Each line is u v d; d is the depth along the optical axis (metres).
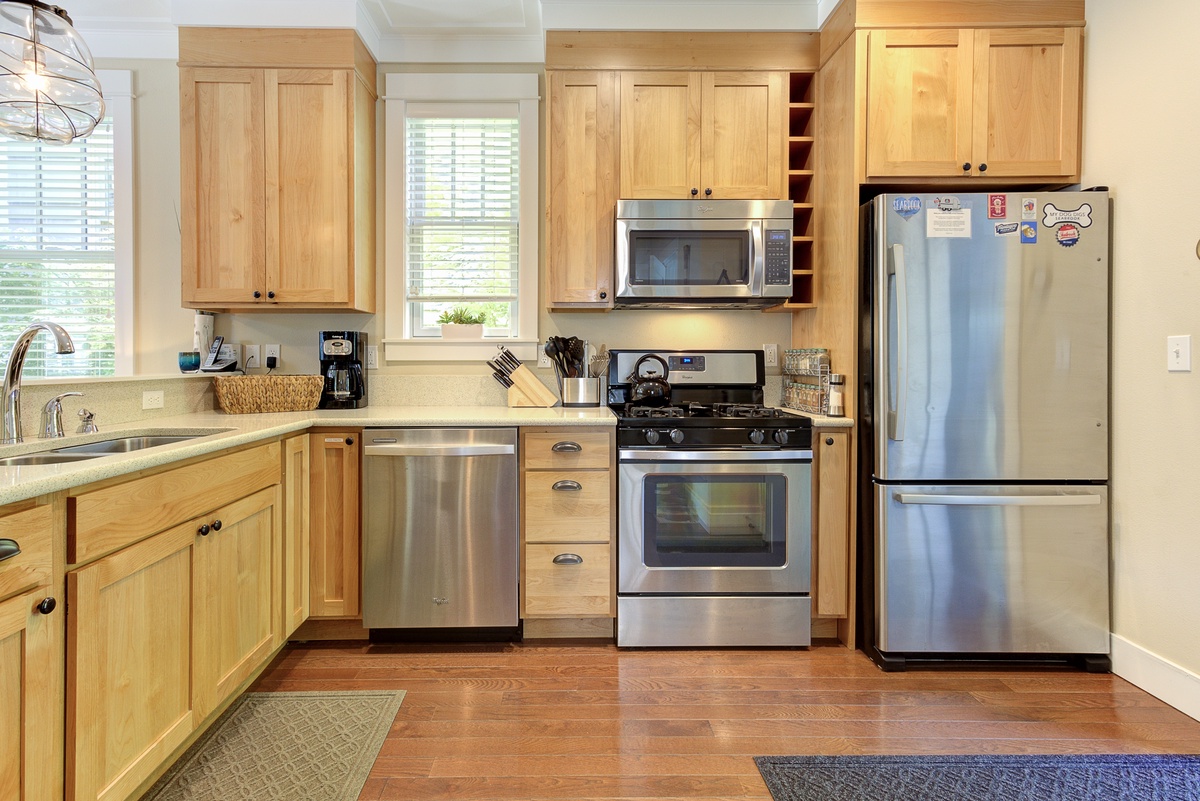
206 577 1.58
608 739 1.74
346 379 2.70
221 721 1.81
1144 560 2.01
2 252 2.74
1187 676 1.86
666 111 2.56
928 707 1.91
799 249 2.78
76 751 1.15
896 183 2.32
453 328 2.86
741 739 1.74
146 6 2.61
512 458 2.27
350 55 2.53
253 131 2.52
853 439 2.33
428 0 2.56
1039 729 1.79
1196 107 1.83
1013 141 2.27
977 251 2.13
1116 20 2.11
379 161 2.83
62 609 1.14
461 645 2.34
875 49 2.26
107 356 2.79
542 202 2.86
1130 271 2.06
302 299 2.55
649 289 2.48
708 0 2.52
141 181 2.80
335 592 2.28
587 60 2.55
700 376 2.78
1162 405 1.94
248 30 2.50
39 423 1.74
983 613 2.16
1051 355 2.14
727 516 2.30
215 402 2.64
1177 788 1.53
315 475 2.26
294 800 1.47
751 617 2.31
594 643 2.36
